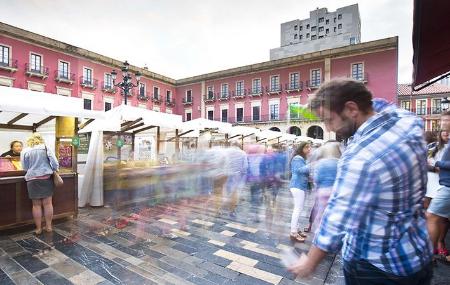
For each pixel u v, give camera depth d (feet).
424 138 3.04
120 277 8.77
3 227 12.96
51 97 14.83
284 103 84.99
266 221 15.26
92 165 18.75
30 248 11.10
